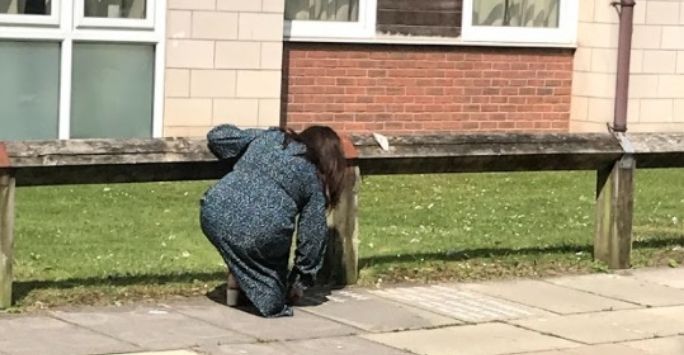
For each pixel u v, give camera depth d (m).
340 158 7.53
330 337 7.02
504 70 14.98
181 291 7.86
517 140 8.64
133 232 9.78
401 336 7.12
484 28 14.79
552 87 15.25
